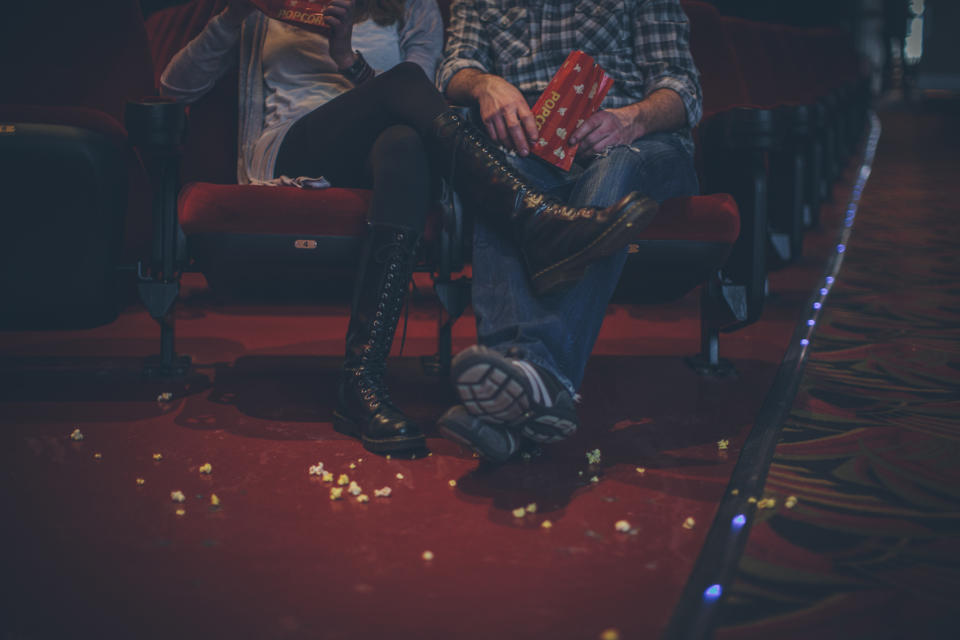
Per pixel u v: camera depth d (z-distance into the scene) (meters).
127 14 1.75
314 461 1.25
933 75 18.44
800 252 2.75
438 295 1.59
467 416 1.13
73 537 0.98
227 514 1.05
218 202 1.39
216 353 1.86
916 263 2.95
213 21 1.65
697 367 1.77
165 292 1.58
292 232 1.40
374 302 1.36
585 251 1.19
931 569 0.94
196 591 0.87
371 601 0.85
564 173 1.45
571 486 1.17
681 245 1.47
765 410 1.51
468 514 1.07
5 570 0.90
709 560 0.95
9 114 1.45
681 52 1.60
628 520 1.05
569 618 0.83
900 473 1.23
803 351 1.91
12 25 1.70
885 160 6.18
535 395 1.14
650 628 0.81
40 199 1.44
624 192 1.36
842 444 1.34
